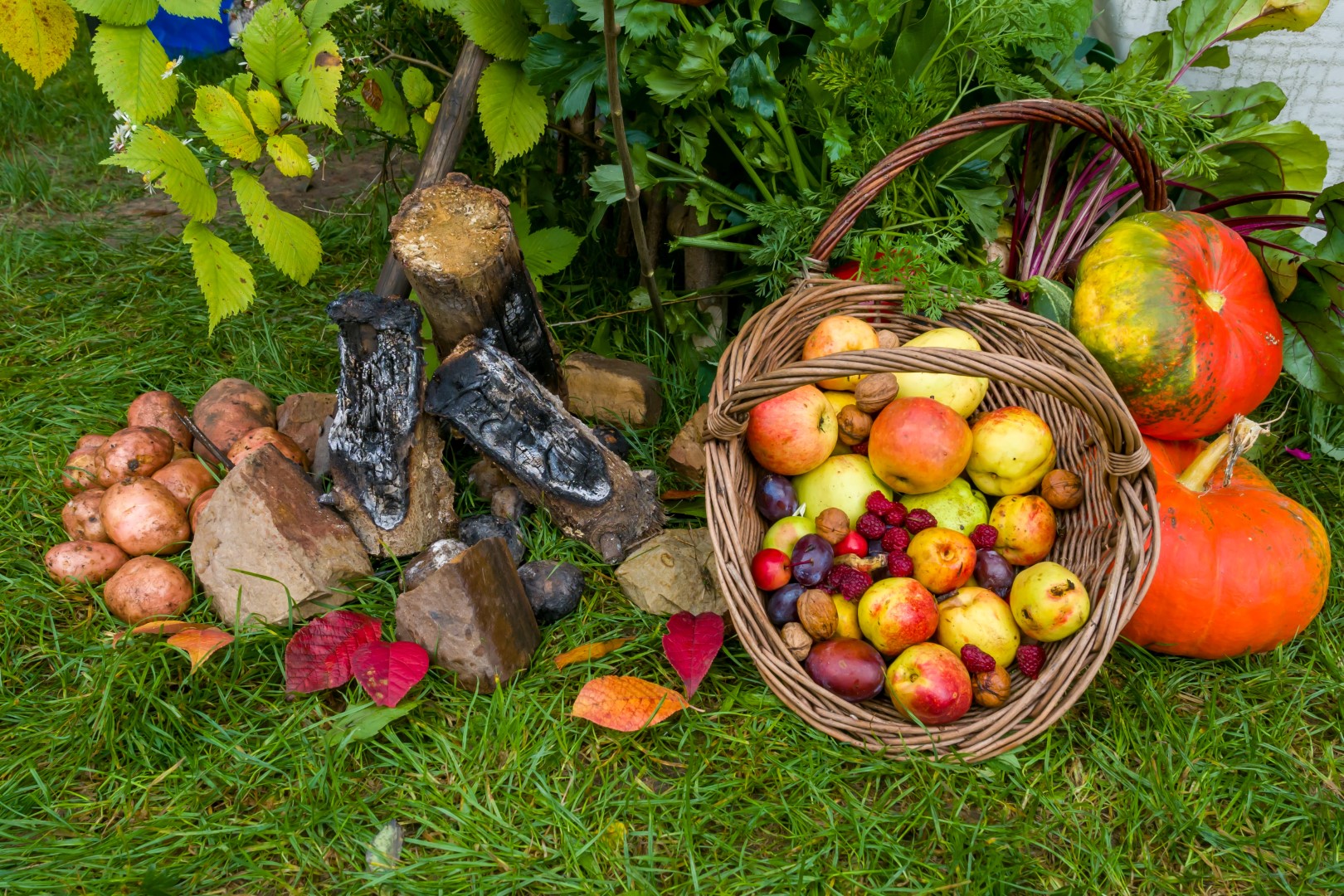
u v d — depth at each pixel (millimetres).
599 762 1721
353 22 2596
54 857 1529
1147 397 2062
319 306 3117
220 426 2344
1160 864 1615
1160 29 2826
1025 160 2492
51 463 2391
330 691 1847
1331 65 2703
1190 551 1878
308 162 2225
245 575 1922
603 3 1894
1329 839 1636
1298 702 1883
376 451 1999
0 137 4125
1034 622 1750
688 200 2373
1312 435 2521
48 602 1996
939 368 1655
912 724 1719
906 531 1907
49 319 3033
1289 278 2299
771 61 2291
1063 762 1747
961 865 1564
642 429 2564
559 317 2922
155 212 3721
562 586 2023
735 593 1726
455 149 2439
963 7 2137
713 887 1522
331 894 1524
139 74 2059
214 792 1646
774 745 1759
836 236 2088
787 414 1905
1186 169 2279
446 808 1622
